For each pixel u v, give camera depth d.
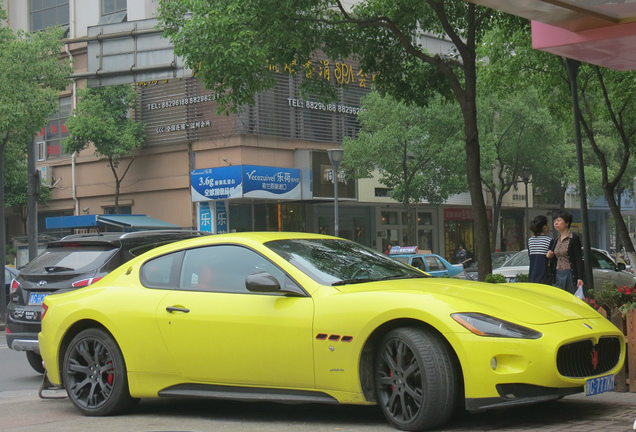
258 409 6.86
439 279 6.33
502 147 35.62
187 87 32.06
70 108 35.62
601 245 56.28
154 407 7.19
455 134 31.56
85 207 35.47
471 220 44.47
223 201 31.66
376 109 31.47
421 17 15.38
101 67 17.00
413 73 15.76
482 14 13.01
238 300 6.18
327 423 5.98
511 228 47.38
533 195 46.94
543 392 5.26
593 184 38.72
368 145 31.36
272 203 33.25
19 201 34.84
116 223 27.06
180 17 15.15
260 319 5.99
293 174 31.86
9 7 37.62
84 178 35.44
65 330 7.02
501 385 5.17
